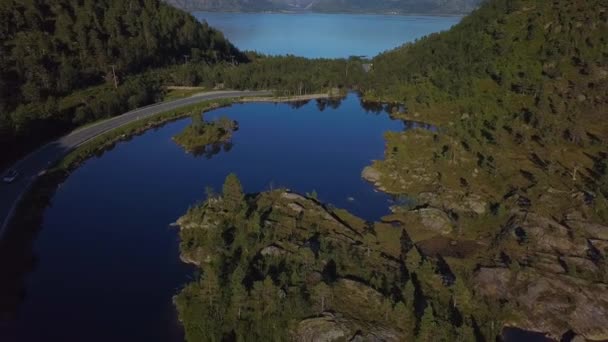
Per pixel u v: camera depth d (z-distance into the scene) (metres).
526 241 106.88
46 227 120.94
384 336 77.56
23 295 94.81
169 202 136.62
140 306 91.50
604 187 125.62
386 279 92.81
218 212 118.00
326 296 83.56
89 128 188.12
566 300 88.38
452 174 146.62
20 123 160.25
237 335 79.19
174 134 197.12
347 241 108.38
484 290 92.88
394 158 162.25
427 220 119.50
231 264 96.06
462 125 181.38
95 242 114.06
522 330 84.75
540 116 172.12
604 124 168.25
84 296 94.56
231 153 179.25
